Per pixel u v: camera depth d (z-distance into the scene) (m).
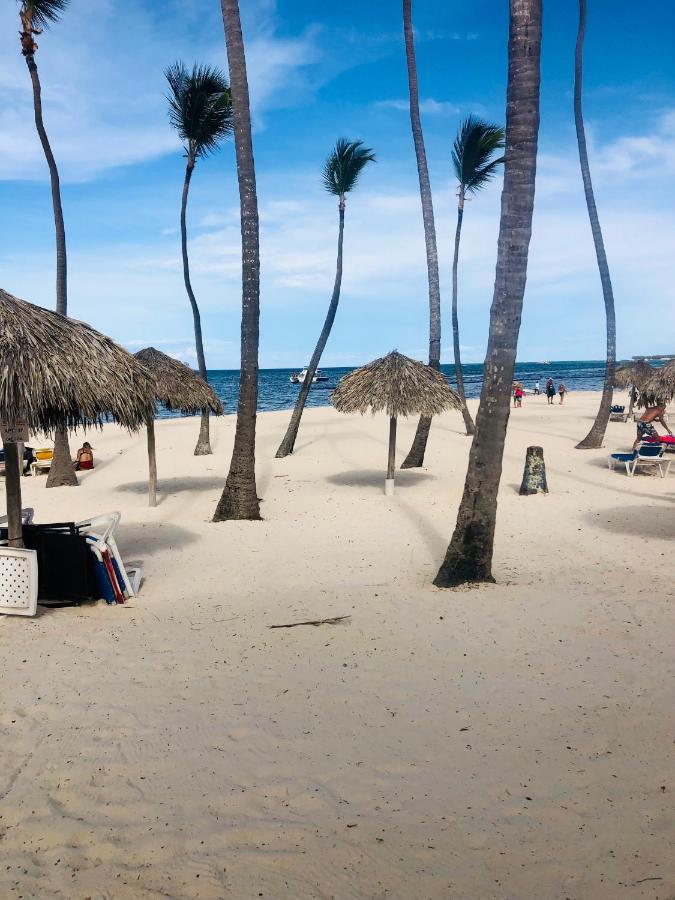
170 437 26.00
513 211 7.33
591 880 2.96
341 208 21.33
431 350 17.75
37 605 7.29
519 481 15.77
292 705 4.71
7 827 3.37
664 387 17.09
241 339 12.29
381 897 2.90
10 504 7.09
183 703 4.75
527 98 7.20
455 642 5.91
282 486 15.93
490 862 3.10
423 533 10.95
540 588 7.53
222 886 2.97
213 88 18.39
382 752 4.06
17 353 6.34
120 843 3.25
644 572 8.12
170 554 9.83
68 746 4.14
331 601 7.33
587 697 4.72
